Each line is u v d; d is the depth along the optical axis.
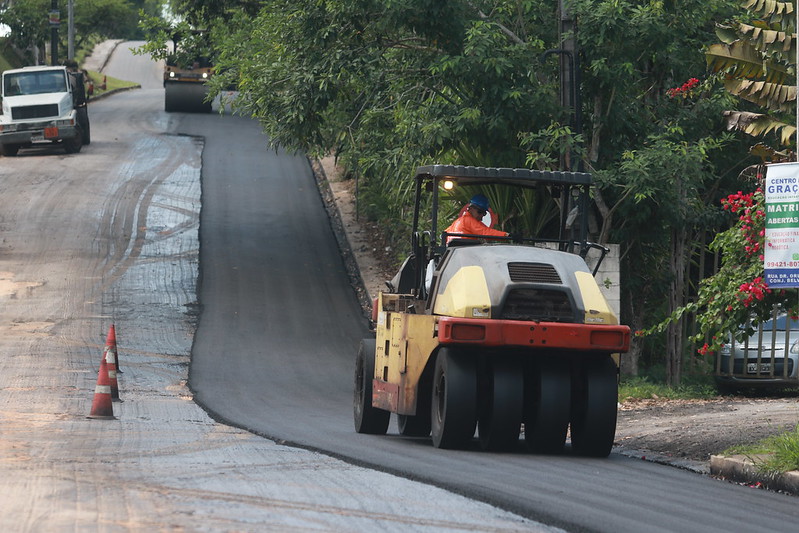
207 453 35.84
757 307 44.19
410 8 66.94
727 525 26.03
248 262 103.06
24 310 84.19
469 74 66.75
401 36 73.75
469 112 65.94
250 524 23.69
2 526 23.27
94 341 75.44
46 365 66.25
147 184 135.38
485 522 24.73
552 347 37.00
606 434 38.34
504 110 66.81
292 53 75.19
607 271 68.69
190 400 57.62
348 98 79.94
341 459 34.38
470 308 37.47
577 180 42.62
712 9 67.56
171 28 137.12
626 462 37.94
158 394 59.09
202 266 100.88
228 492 27.66
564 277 38.41
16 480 29.03
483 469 33.25
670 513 27.16
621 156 69.38
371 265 102.19
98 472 30.75
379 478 30.44
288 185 136.62
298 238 112.69
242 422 48.06
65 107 154.12
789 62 41.38
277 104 77.62
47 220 117.00
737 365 67.88
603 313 37.97
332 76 72.69
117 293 90.88
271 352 75.94
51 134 152.38
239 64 96.69
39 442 38.00
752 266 44.34
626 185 65.75
